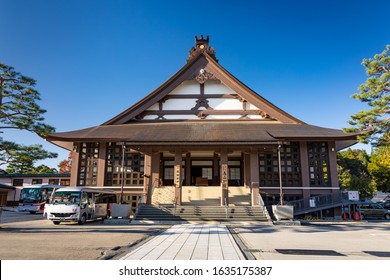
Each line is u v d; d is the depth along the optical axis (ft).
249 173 75.82
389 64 55.93
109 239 34.60
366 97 57.06
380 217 84.33
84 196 58.54
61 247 28.84
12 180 138.51
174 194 68.64
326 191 71.97
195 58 81.92
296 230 45.75
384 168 117.70
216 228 46.26
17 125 48.57
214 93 82.23
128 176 75.87
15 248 28.22
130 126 79.10
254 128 73.67
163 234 39.06
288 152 75.10
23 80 49.06
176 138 63.62
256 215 57.98
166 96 82.43
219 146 63.82
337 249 28.53
